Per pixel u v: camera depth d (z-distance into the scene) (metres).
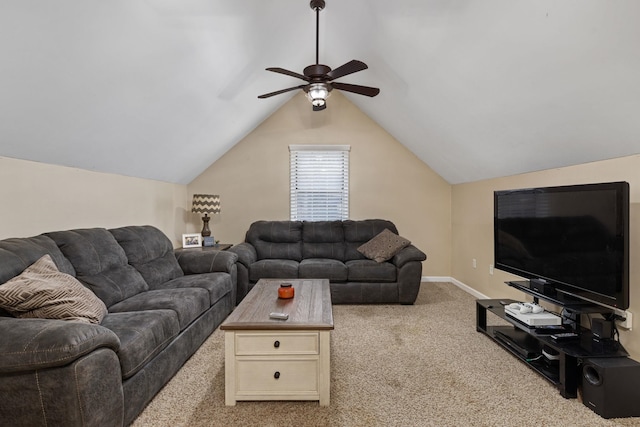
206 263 3.37
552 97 2.12
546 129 2.44
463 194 4.48
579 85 1.90
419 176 4.86
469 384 2.07
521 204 2.71
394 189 4.87
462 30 2.20
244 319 1.94
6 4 1.33
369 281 3.77
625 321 2.06
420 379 2.13
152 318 1.97
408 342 2.70
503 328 2.82
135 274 2.63
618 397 1.73
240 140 4.80
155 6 1.84
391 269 3.75
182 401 1.90
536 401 1.89
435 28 2.35
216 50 2.57
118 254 2.59
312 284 2.79
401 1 2.26
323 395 1.87
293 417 1.76
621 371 1.73
